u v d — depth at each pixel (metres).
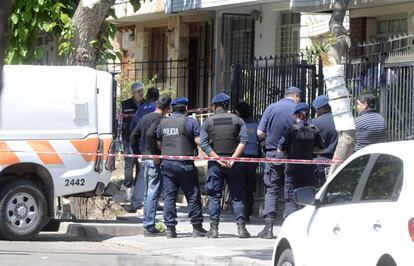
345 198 17.91
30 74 30.77
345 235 17.06
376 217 16.14
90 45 37.62
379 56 33.16
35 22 38.41
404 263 14.92
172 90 58.16
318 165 30.67
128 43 68.00
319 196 18.86
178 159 30.89
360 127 29.27
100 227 33.41
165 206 31.69
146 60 65.00
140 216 37.53
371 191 17.00
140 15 59.44
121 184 43.78
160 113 32.66
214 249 28.98
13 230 30.11
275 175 30.88
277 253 20.62
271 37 52.03
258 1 47.66
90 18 37.38
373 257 15.89
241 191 31.23
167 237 31.80
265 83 39.03
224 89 51.78
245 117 34.59
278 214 37.09
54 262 26.19
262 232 31.42
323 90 36.12
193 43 59.56
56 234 34.06
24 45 38.97
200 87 58.25
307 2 42.22
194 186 31.59
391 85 32.41
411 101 31.42
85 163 31.39
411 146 16.94
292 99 31.11
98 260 27.14
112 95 33.88
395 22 43.41
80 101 31.38
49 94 30.97
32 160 30.53
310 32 49.09
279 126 30.62
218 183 31.28
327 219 18.03
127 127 40.09
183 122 30.94
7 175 30.44
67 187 31.22
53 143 30.92
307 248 18.59
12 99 30.42
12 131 30.39
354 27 45.25
